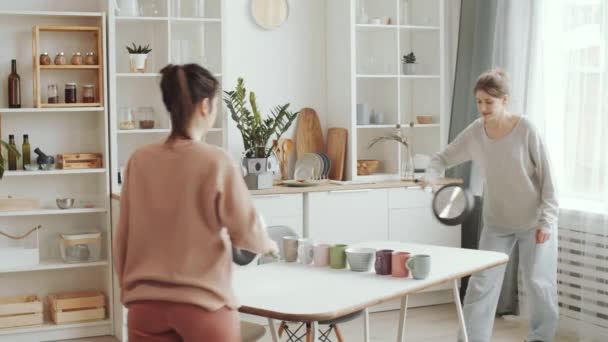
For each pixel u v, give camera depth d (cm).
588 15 450
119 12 480
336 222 503
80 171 470
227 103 497
